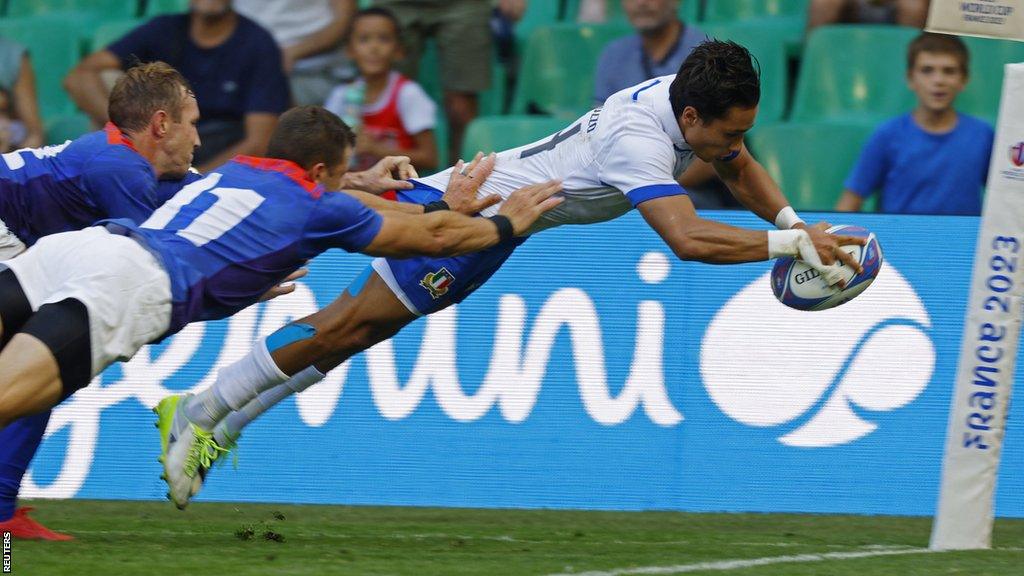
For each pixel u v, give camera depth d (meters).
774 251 14.31
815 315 19.34
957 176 21.19
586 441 19.39
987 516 15.24
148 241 12.97
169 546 14.64
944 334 19.25
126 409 19.58
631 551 15.20
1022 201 14.50
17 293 12.88
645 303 19.53
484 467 19.39
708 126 14.46
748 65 14.29
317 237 13.62
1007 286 14.63
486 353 19.56
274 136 13.86
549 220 15.94
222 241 13.29
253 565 13.02
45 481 19.55
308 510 19.02
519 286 19.64
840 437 19.20
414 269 15.90
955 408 15.02
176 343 19.62
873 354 19.27
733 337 19.41
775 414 19.28
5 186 14.13
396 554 14.38
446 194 15.55
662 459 19.30
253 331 19.62
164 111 14.30
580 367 19.50
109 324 12.55
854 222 19.52
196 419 15.58
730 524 18.30
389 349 19.61
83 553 13.70
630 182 14.68
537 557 14.34
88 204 14.29
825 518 18.84
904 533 17.59
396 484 19.42
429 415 19.52
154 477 19.50
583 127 15.58
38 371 12.12
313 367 16.42
